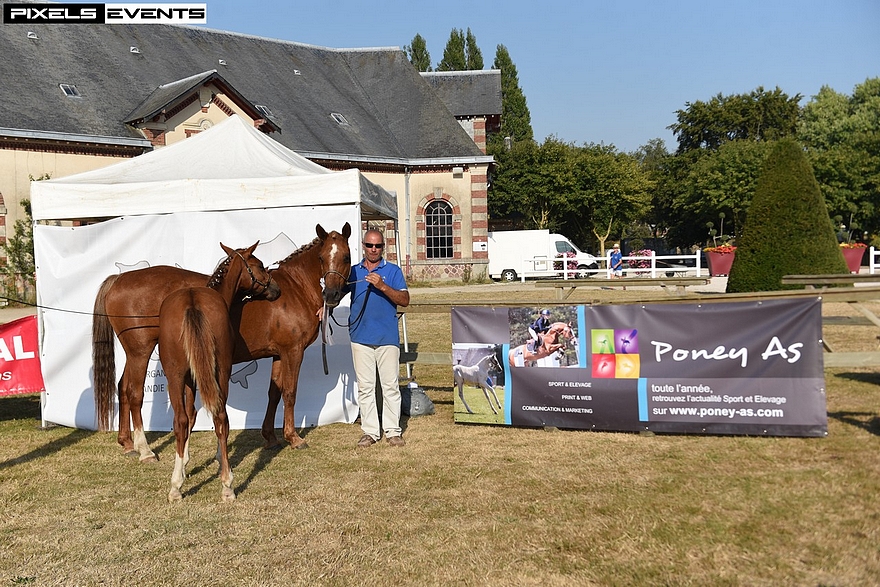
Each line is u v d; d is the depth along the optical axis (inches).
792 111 2139.5
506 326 282.5
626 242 2386.8
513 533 175.2
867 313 236.7
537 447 251.3
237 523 190.9
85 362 312.2
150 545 177.9
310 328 266.5
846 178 1740.9
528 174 1771.7
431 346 489.7
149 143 935.7
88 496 217.5
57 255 313.1
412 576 156.0
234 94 1008.2
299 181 299.4
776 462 217.2
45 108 885.2
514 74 2500.0
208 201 302.7
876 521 168.2
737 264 623.2
